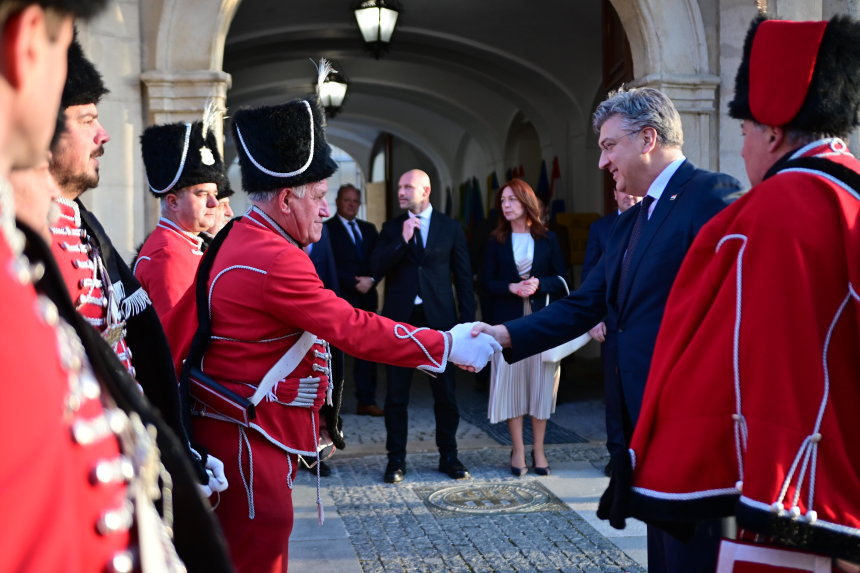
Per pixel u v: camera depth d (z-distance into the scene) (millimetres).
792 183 1754
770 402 1655
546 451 5895
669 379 1860
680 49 5914
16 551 654
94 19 862
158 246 3098
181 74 5438
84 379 870
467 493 4902
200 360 2289
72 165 1761
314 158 2402
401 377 5184
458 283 5520
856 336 1680
